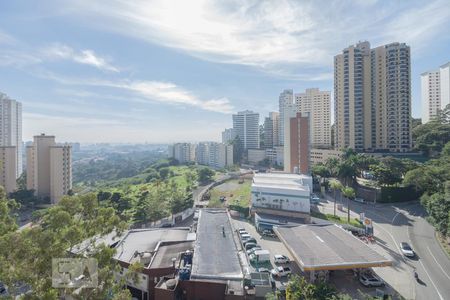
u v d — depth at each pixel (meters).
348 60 113.19
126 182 137.50
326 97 145.12
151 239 43.09
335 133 119.00
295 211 58.56
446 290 32.47
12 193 89.75
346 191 58.75
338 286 33.94
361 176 86.44
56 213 17.89
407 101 105.38
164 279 30.00
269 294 27.89
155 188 87.25
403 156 99.69
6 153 94.62
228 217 49.19
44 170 97.19
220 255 33.66
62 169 96.50
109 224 20.55
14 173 97.00
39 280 15.58
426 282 34.31
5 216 21.08
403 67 105.56
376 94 110.88
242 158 194.25
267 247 47.97
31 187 98.44
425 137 101.75
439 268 37.84
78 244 19.47
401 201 69.94
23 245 15.53
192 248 37.41
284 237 41.41
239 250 35.38
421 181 61.62
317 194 80.50
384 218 59.03
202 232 41.34
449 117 114.00
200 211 53.31
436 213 44.56
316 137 147.88
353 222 55.28
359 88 111.25
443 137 98.25
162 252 36.47
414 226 54.03
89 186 150.12
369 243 46.59
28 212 83.19
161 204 67.94
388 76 108.00
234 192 95.50
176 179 127.88
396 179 69.94
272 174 77.12
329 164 88.94
